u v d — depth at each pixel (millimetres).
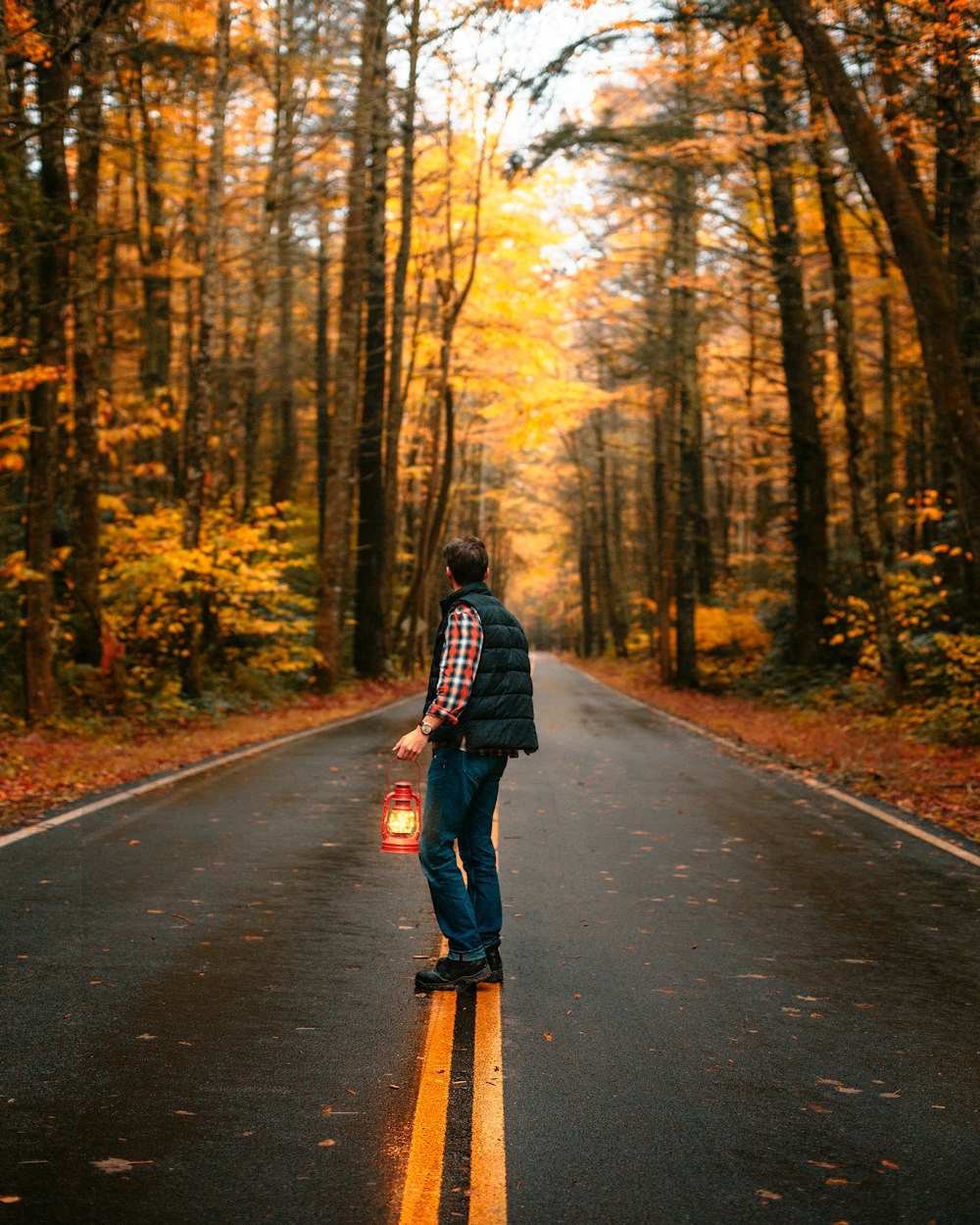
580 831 9188
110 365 24344
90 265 16484
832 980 5230
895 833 9094
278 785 11539
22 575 14109
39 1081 3906
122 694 16703
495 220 28875
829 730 16891
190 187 22969
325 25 20156
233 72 19766
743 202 23781
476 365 31766
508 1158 3365
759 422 27406
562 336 30531
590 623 68375
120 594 18625
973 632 15977
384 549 30562
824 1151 3453
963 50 11906
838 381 29312
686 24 13844
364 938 5863
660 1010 4777
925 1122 3670
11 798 10039
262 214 25500
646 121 18734
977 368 13961
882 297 24047
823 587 23000
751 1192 3180
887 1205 3117
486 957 5137
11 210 12172
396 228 30328
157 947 5605
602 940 5898
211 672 21891
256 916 6254
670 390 27734
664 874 7523
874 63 12859
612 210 23094
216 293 18469
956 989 5113
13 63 12242
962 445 11352
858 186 16562
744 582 31969
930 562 17234
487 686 5109
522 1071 4070
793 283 22688
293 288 32938
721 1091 3908
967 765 12406
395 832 5352
